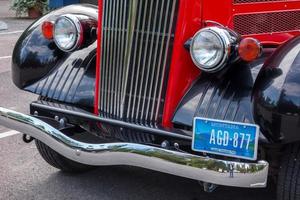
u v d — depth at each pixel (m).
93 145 3.12
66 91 3.63
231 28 3.48
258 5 3.65
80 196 3.82
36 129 3.36
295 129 2.75
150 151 2.93
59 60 3.82
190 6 3.14
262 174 2.75
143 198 3.79
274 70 2.88
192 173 2.83
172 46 3.15
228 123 2.82
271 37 3.81
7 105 6.20
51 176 4.17
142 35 3.22
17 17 15.41
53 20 3.83
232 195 3.86
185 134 3.01
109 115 3.41
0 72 7.99
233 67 3.14
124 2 3.25
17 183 4.03
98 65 3.46
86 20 3.73
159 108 3.23
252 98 2.96
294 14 3.95
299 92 2.73
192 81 3.22
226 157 2.86
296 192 2.92
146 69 3.24
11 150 4.71
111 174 4.21
